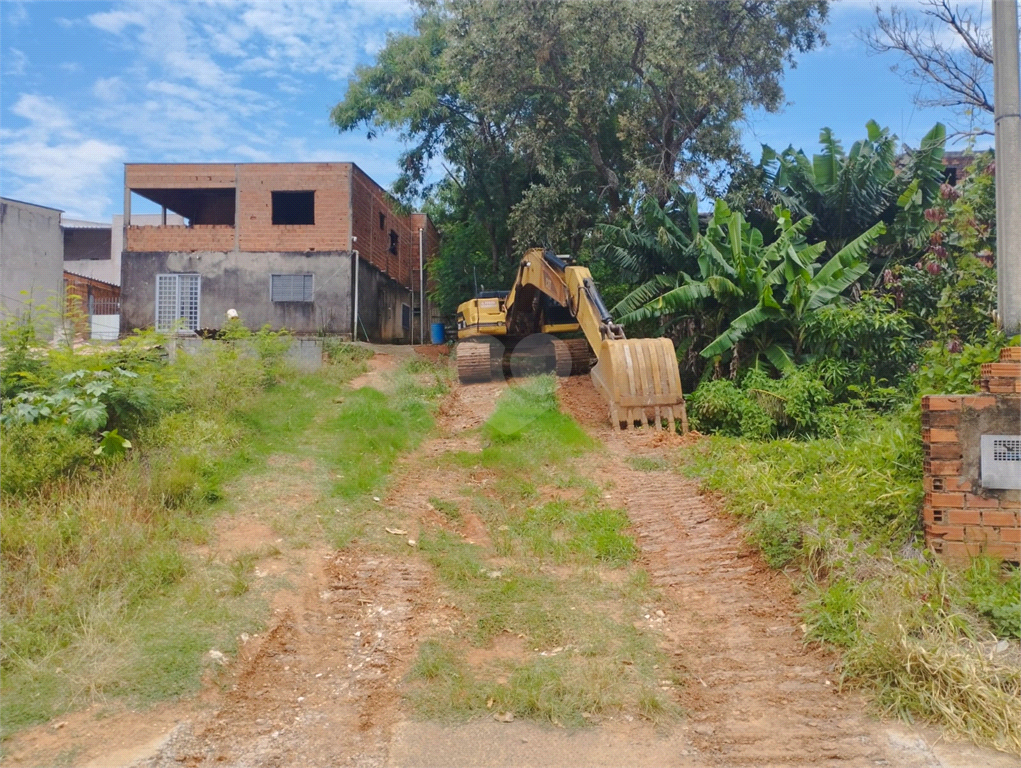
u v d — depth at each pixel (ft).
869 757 13.08
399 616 18.53
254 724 14.19
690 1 53.67
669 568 21.31
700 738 13.79
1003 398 18.01
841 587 17.85
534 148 59.41
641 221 54.19
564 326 48.42
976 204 46.34
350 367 54.90
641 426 35.91
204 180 70.18
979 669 14.37
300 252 69.77
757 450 29.78
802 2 56.34
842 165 53.62
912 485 20.83
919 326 46.34
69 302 34.96
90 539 19.93
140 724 13.78
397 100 68.80
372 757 13.25
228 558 20.72
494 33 57.47
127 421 27.89
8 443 24.22
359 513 25.20
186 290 69.41
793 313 42.65
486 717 14.42
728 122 57.06
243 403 36.63
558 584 20.42
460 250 79.56
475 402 43.70
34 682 14.80
